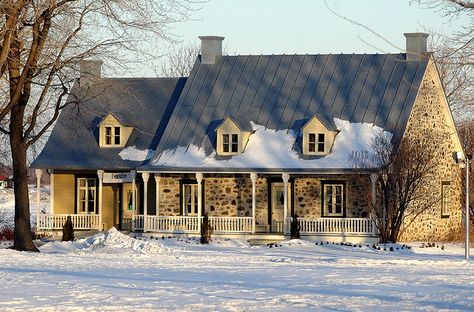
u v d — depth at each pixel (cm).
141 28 3825
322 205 5056
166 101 5641
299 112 5250
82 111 5581
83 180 5469
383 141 4838
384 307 2066
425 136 5134
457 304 2123
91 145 5444
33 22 3791
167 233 5134
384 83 5238
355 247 4488
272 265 3350
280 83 5422
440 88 5269
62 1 3762
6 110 3903
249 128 5184
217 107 5388
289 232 4959
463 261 3634
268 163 5012
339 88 5300
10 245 4584
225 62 5609
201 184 5197
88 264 3297
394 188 4766
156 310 1991
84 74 4066
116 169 5294
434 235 5144
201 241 4775
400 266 3372
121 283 2555
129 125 5466
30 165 5350
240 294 2297
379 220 4812
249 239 5009
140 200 5394
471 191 5141
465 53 2894
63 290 2370
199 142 5244
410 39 5262
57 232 5306
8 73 4066
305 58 5497
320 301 2162
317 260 3672
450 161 5325
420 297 2256
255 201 5159
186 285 2509
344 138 5041
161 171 5122
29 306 2048
